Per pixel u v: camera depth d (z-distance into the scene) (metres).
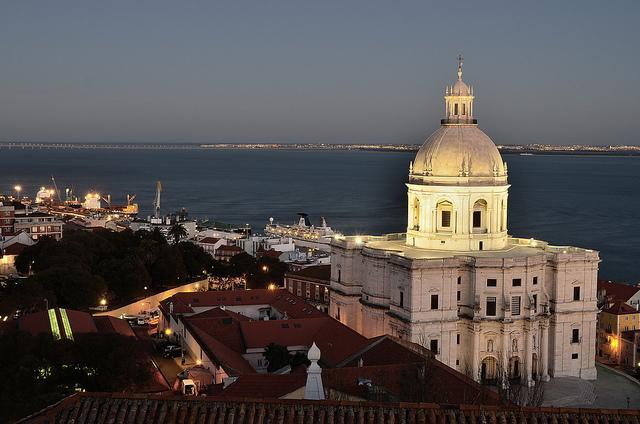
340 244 175.25
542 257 157.12
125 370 129.75
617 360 197.38
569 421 61.00
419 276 150.62
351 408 61.59
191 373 142.00
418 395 98.62
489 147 165.38
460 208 162.50
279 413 60.94
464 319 154.50
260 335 159.12
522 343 155.62
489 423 60.47
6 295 190.75
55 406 61.72
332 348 145.50
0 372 123.31
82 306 197.38
